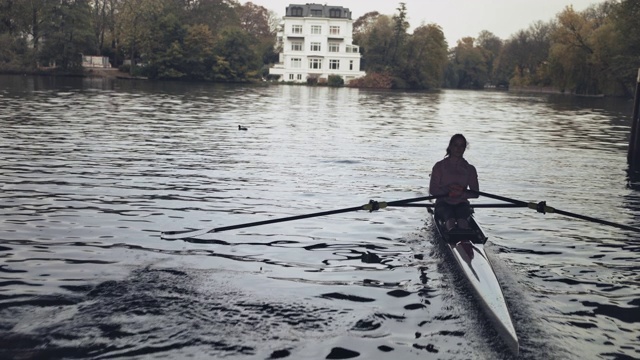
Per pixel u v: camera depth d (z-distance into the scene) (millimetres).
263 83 87625
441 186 7637
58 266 6211
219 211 8844
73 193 9617
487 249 7316
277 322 4992
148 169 12055
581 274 6438
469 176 7672
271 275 6145
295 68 95438
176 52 79938
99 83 55625
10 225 7656
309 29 94875
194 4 97312
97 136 17047
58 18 68812
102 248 6867
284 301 5445
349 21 96188
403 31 94000
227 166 12797
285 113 30000
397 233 7891
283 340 4664
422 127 24922
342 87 88750
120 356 4316
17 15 66938
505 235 8031
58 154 13422
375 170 13023
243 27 128875
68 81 55938
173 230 7734
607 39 66375
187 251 6875
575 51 71812
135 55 87688
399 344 4637
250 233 7730
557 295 5777
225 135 18734
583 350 4586
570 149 18188
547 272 6484
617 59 61500
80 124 20031
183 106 31844
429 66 95625
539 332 4895
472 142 19656
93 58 81000
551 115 35844
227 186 10688
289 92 59062
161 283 5805
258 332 4793
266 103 38219
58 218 8078
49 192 9617
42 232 7410
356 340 4691
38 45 69938
